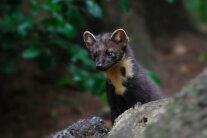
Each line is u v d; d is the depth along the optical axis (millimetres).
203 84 3992
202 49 19844
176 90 16641
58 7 11227
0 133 14195
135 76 8898
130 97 8820
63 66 17422
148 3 20375
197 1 26562
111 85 9008
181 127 3832
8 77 16750
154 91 9320
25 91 16422
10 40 12500
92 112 14922
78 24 11422
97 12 11516
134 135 4680
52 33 12188
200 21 25109
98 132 5551
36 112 15414
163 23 20594
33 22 12031
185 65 18625
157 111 4996
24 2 17438
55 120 14867
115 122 5570
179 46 20016
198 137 3631
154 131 4094
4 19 13453
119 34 9156
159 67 18422
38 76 17094
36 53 11453
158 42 20203
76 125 5672
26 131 14297
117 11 17750
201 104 3842
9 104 15766
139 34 18375
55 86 16953
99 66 8648
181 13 20984
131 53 9312
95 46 9219
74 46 12117
